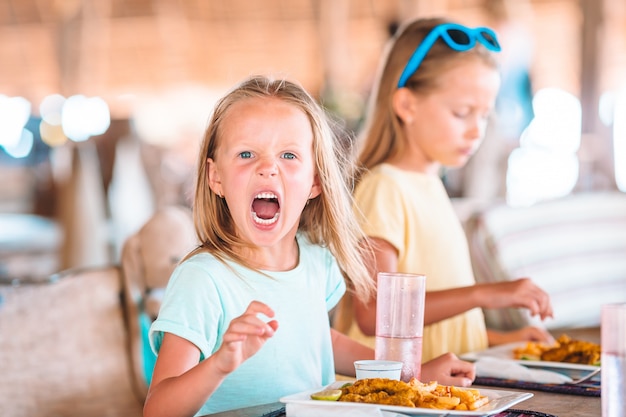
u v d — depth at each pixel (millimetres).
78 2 10961
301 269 1716
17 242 6727
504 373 1756
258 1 11461
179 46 11398
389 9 11344
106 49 11281
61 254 5535
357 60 11391
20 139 9070
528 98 7273
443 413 1298
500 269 2832
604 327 1253
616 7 8883
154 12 11289
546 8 10742
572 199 3197
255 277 1644
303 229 1811
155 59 11383
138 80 11391
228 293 1606
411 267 2277
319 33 11422
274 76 1747
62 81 11039
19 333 2230
